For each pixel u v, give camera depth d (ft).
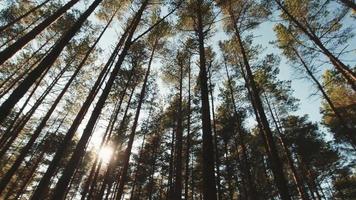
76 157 22.77
